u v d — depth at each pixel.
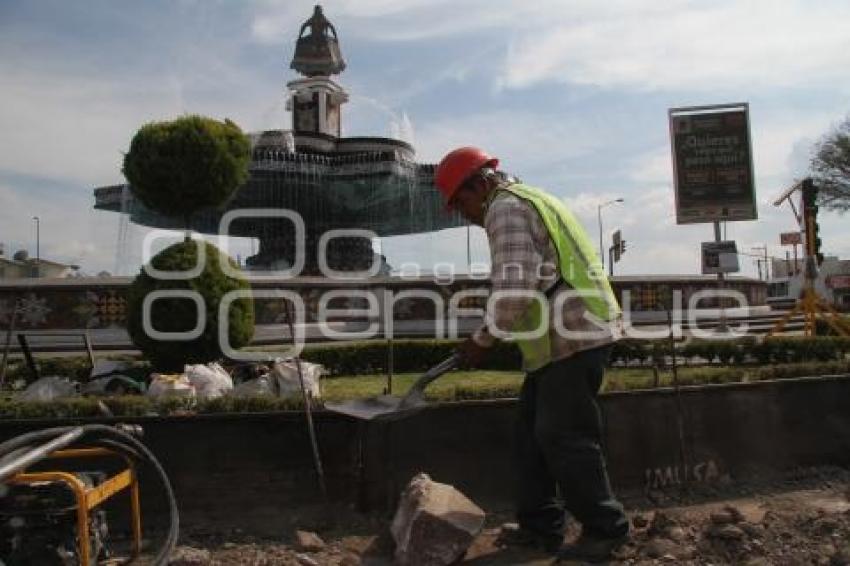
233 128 10.31
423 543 4.00
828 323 14.81
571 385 4.09
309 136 22.20
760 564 3.86
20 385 8.33
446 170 4.45
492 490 5.20
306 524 4.88
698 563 3.95
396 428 5.06
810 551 4.00
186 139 9.87
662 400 5.66
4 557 3.47
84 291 14.74
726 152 16.95
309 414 4.96
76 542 3.60
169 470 4.88
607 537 4.05
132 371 8.01
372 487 5.00
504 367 10.94
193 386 6.54
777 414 6.01
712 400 5.80
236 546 4.54
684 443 5.68
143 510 4.80
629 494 5.46
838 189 42.16
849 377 6.29
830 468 6.10
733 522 4.41
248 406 5.29
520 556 4.25
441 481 5.11
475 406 5.22
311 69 24.69
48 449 3.41
